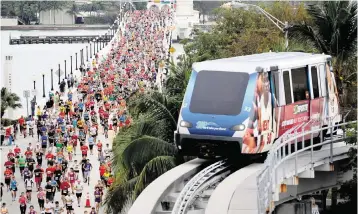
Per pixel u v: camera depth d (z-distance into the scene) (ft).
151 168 153.07
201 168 143.43
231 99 141.69
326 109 158.81
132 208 114.32
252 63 144.05
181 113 144.25
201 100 143.33
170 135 166.09
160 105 166.81
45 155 297.74
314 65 155.94
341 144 159.12
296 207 146.61
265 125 142.51
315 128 155.12
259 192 105.70
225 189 120.98
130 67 530.68
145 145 157.89
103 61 578.66
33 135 357.20
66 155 310.65
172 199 124.06
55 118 350.23
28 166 273.75
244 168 137.28
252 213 109.19
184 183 134.51
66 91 463.42
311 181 145.18
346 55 209.97
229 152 141.38
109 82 451.53
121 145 163.43
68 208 232.12
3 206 232.73
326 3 212.23
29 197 256.73
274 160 121.80
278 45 224.12
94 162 301.63
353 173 152.66
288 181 132.46
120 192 158.92
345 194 167.94
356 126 149.69
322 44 212.84
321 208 182.70
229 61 146.82
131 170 159.02
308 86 153.89
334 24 209.67
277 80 146.10
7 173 269.44
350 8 209.67
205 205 128.26
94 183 275.18
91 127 323.16
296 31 222.07
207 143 142.51
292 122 149.59
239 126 140.15
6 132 336.29
